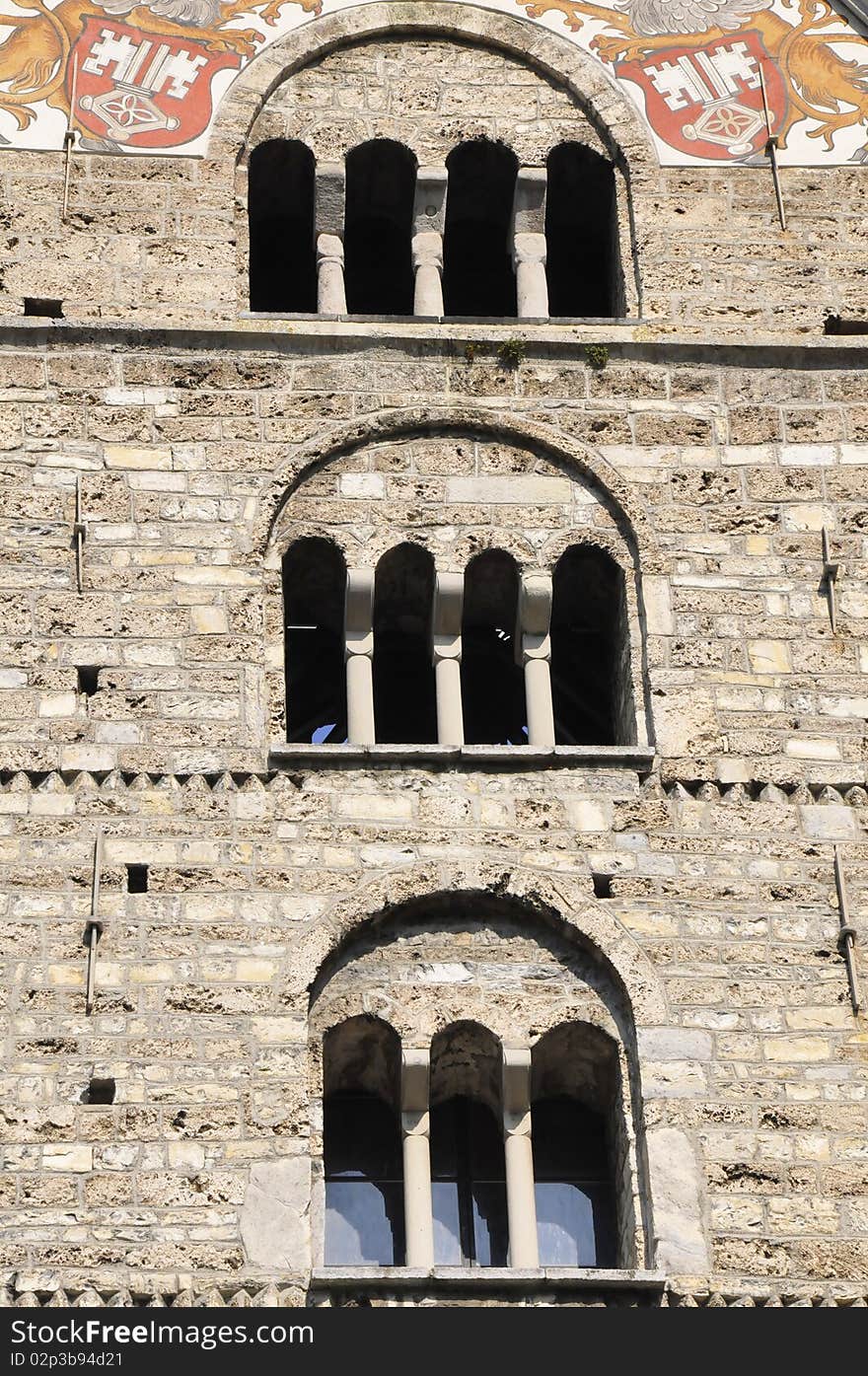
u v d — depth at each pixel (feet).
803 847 162.91
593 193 189.26
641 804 163.73
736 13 193.16
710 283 182.29
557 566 172.76
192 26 189.26
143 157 183.42
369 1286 148.87
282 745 163.32
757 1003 157.89
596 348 177.88
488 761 164.35
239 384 175.32
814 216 185.26
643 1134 154.51
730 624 169.99
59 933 157.38
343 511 172.14
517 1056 156.35
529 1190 154.30
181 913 158.20
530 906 160.35
